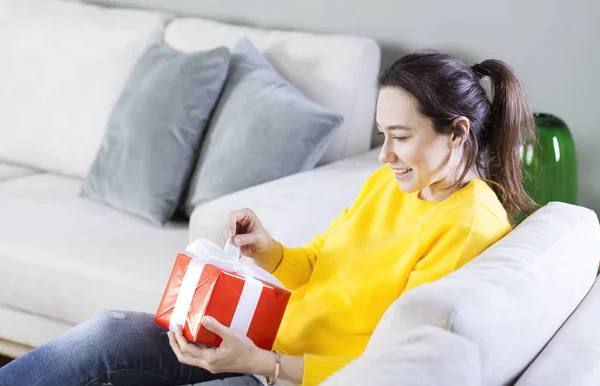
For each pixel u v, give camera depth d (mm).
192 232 2174
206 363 1443
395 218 1594
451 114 1475
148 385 1646
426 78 1469
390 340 1127
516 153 1593
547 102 2793
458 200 1487
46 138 3035
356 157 2697
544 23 2740
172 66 2697
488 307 1179
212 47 2932
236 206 2139
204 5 3287
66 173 3033
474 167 1561
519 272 1311
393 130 1500
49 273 2328
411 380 995
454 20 2863
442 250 1453
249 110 2562
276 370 1433
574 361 1267
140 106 2688
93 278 2270
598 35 2676
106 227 2516
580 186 2799
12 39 3180
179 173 2598
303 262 1757
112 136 2736
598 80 2705
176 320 1503
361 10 3002
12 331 2459
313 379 1423
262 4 3174
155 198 2574
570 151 2508
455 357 1048
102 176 2709
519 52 2795
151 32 3035
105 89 2979
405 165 1512
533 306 1270
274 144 2482
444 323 1120
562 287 1377
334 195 2229
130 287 2227
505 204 1600
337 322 1570
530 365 1282
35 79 3094
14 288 2398
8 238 2416
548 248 1422
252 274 1542
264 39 2891
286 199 2168
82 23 3115
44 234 2438
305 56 2787
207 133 2658
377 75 2822
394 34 2967
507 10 2779
